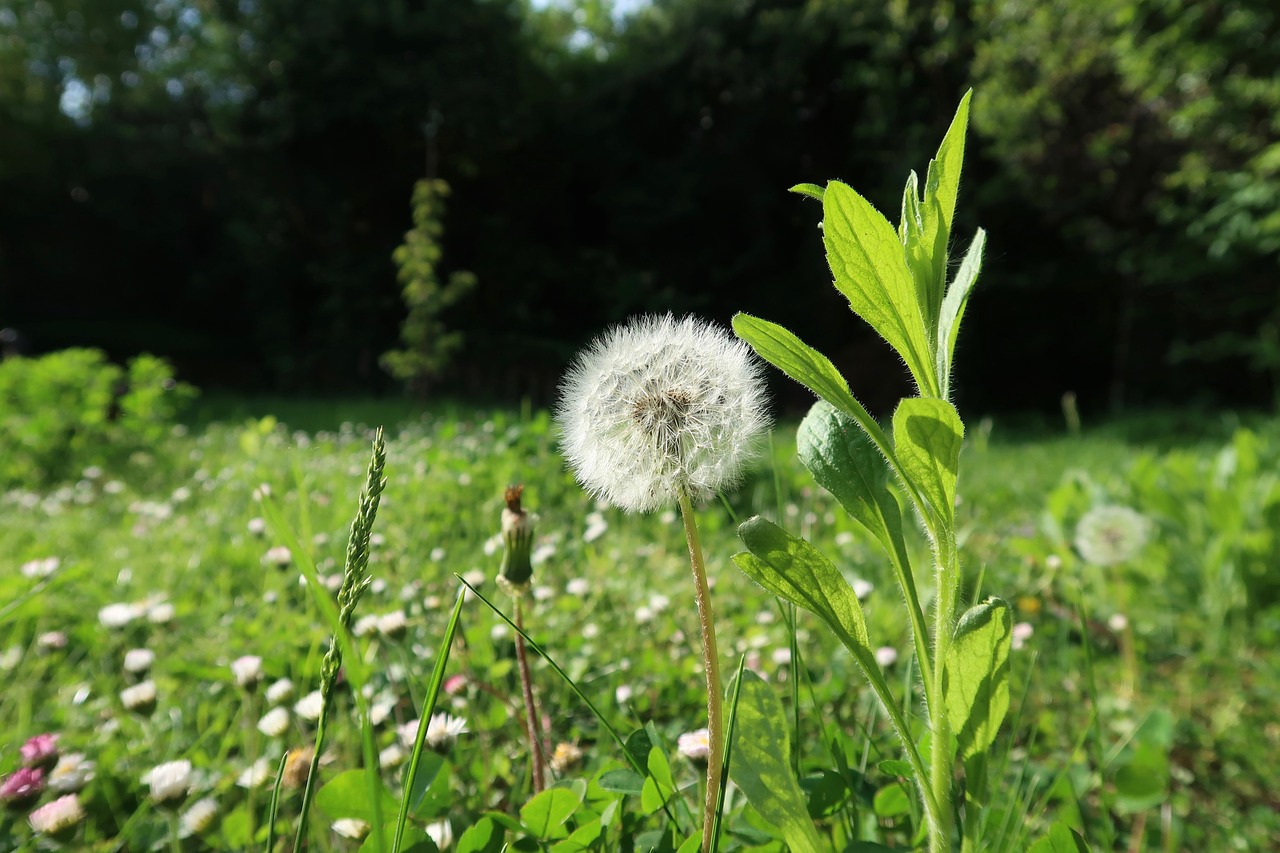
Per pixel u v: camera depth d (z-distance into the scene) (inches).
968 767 40.2
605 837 49.8
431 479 181.5
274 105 956.6
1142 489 190.4
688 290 1105.4
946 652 40.0
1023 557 168.7
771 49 1044.5
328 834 58.5
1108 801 78.8
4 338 546.3
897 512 43.0
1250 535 153.5
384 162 1027.9
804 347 39.5
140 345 1093.1
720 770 41.9
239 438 329.7
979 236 40.4
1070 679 117.2
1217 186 572.4
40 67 1291.8
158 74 1236.5
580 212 1200.8
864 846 45.1
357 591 32.5
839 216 37.8
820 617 41.2
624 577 129.8
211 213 1296.8
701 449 43.9
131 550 159.3
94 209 1226.6
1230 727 110.3
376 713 67.1
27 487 261.1
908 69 922.7
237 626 107.3
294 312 1141.1
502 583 55.2
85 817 55.3
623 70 1155.3
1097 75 701.3
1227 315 802.8
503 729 78.0
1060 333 1024.2
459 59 967.6
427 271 749.3
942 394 39.9
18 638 104.3
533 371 947.3
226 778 67.1
